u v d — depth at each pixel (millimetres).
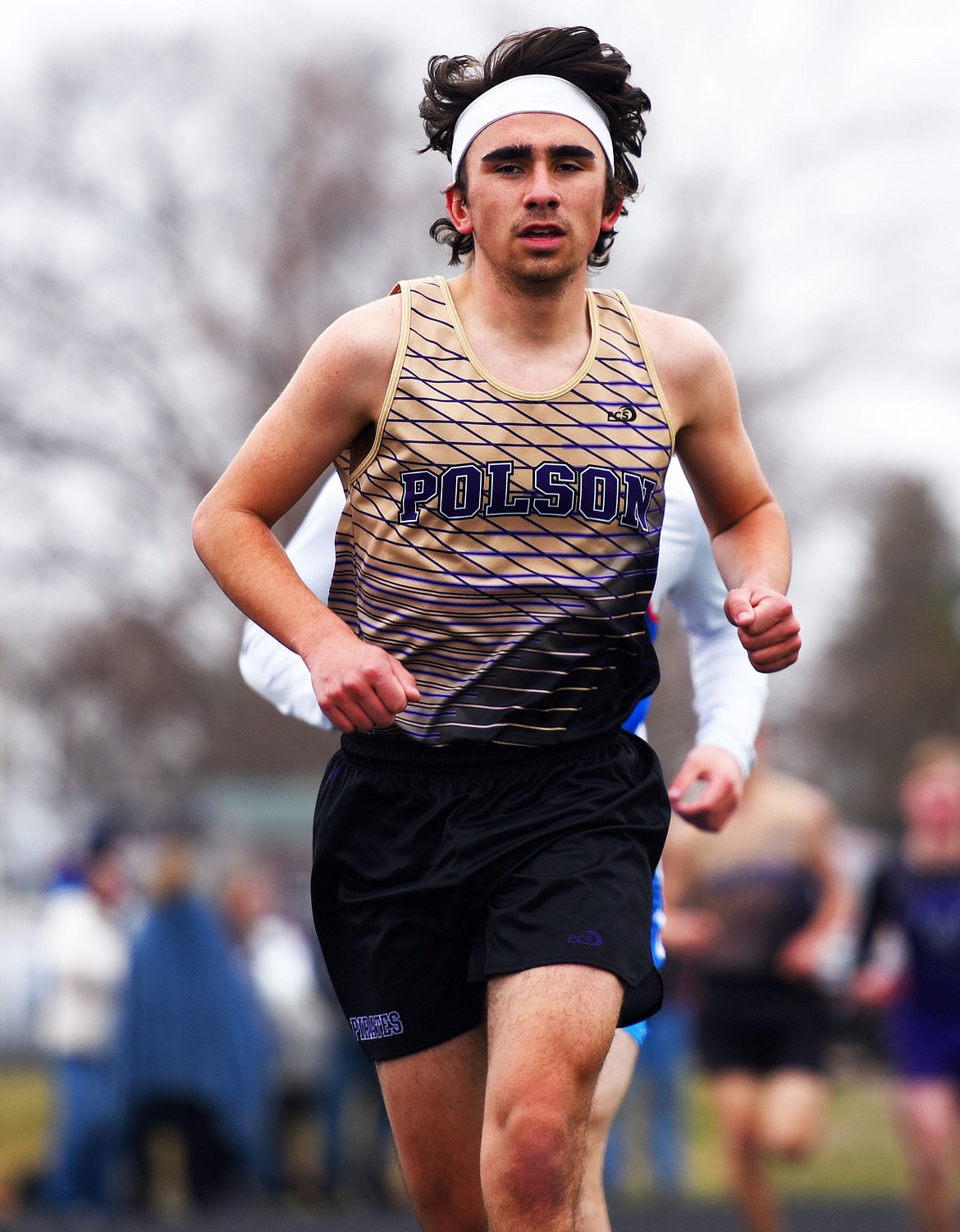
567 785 10250
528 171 9953
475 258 10281
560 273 9898
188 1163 33969
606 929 9703
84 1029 33781
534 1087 9297
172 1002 32906
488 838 10125
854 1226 29484
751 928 25453
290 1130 39625
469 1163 10805
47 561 89812
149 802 70188
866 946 26203
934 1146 24797
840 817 172625
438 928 10359
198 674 93500
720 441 10828
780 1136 24453
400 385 9945
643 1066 35531
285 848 60312
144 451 89750
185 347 89500
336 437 10164
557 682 10094
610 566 10023
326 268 90000
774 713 124000
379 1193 35438
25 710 100500
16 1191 34844
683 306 84875
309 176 88562
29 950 56844
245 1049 33625
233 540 10180
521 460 9867
